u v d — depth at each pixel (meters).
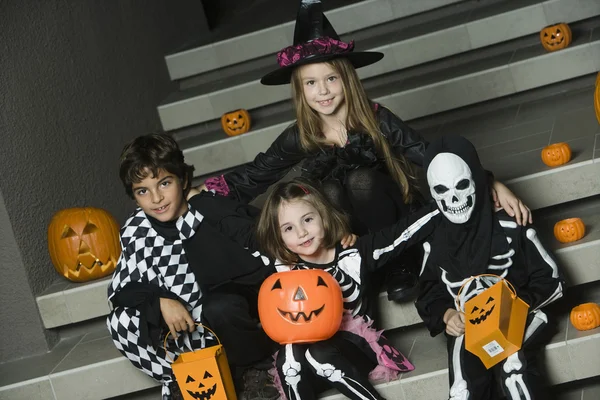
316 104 2.90
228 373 2.69
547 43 4.35
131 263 2.89
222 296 2.75
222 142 4.44
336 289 2.60
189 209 2.88
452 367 2.58
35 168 3.59
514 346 2.45
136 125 4.62
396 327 3.00
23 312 3.41
